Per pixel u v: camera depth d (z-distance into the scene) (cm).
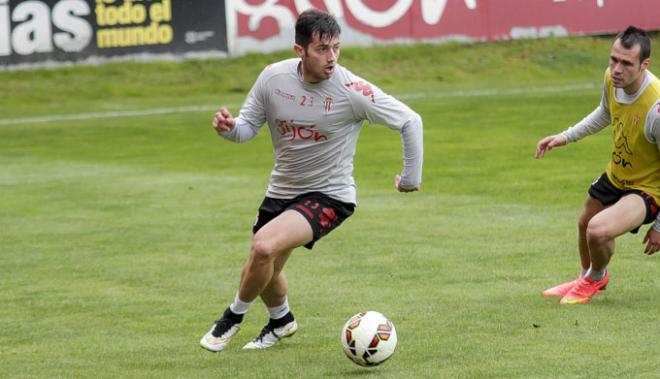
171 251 3434
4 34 9112
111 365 2155
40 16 9156
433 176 4900
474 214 3922
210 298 2780
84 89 8969
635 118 2384
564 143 2595
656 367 1989
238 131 2147
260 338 2275
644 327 2303
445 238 3481
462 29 10075
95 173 5362
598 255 2480
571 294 2569
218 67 9469
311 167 2169
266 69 2150
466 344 2209
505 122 6856
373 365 2034
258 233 2100
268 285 2209
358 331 2027
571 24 10200
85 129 7288
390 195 4434
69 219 4100
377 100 2106
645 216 2442
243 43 9569
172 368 2120
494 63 9769
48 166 5678
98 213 4212
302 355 2194
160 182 4994
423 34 9969
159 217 4078
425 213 3975
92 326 2509
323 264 3138
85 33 9281
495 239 3438
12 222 4066
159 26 9419
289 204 2214
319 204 2161
